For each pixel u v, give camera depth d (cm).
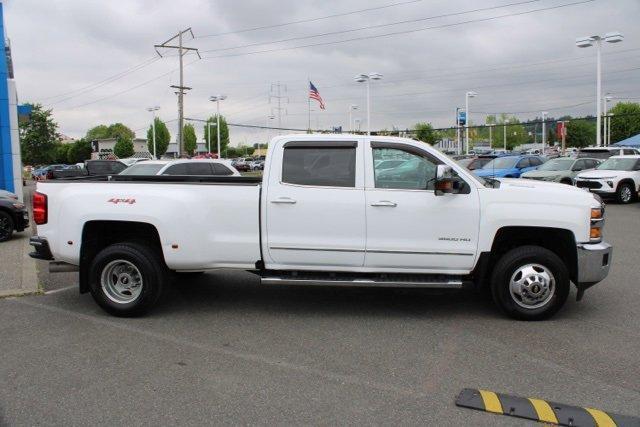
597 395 428
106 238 668
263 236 612
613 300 698
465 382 452
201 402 416
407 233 602
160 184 623
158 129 10894
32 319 627
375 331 582
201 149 14312
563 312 647
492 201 600
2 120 1978
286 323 612
